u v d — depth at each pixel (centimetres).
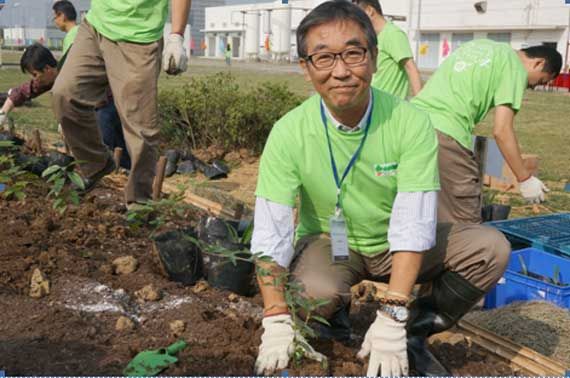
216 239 359
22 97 599
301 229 301
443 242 281
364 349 269
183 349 270
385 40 532
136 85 426
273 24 5534
